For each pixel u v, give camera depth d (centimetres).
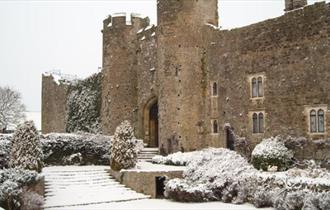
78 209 1930
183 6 3081
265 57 2717
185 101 3034
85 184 2316
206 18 3141
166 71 3111
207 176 2250
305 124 2484
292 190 1881
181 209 1936
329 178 1912
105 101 3794
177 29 3081
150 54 3525
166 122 3081
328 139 2367
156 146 3612
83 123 4500
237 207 1980
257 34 2769
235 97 2884
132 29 3728
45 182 2266
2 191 1725
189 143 3008
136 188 2344
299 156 2492
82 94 4594
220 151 2423
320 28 2430
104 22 3884
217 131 2998
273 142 2512
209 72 3061
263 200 1969
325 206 1684
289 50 2586
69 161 2822
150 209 1939
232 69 2909
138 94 3656
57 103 5000
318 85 2430
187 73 3048
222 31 2983
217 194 2191
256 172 2205
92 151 2891
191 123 3028
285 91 2597
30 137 2170
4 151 2364
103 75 3847
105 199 2139
